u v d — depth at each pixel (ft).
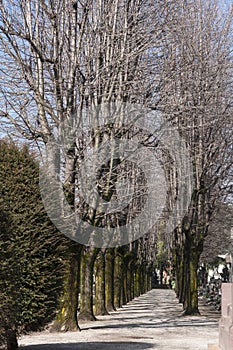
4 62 64.44
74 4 67.36
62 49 67.21
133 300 170.19
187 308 100.48
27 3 65.05
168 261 305.32
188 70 82.02
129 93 74.13
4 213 40.06
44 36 67.05
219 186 107.55
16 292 40.60
